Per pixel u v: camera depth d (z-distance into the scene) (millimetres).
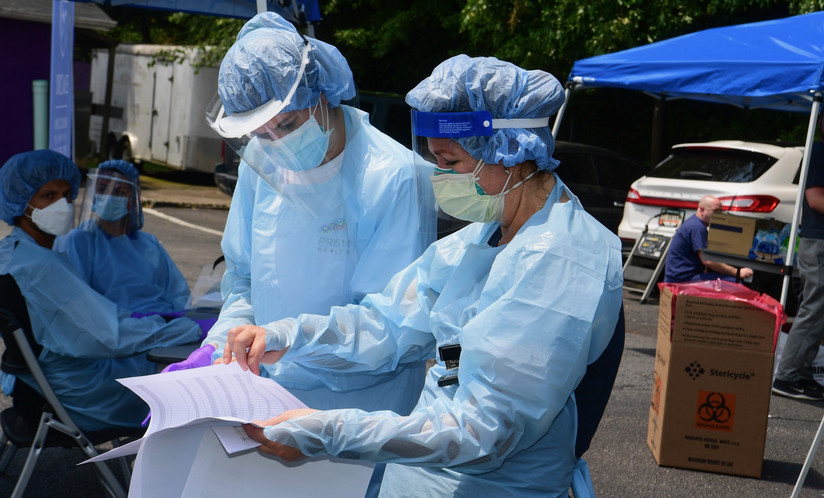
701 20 12695
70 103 5727
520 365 1372
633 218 9180
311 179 2010
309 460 1485
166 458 1469
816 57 5035
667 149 14656
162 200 13547
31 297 2861
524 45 11992
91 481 3557
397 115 9781
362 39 14664
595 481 4008
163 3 4234
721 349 4102
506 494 1536
